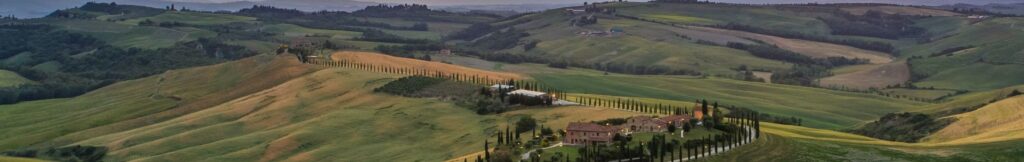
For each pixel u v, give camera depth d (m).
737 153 174.12
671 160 164.38
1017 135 199.12
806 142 191.88
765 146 182.62
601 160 162.88
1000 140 194.25
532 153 170.25
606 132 178.12
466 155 192.38
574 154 167.88
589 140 179.25
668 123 189.38
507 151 173.50
